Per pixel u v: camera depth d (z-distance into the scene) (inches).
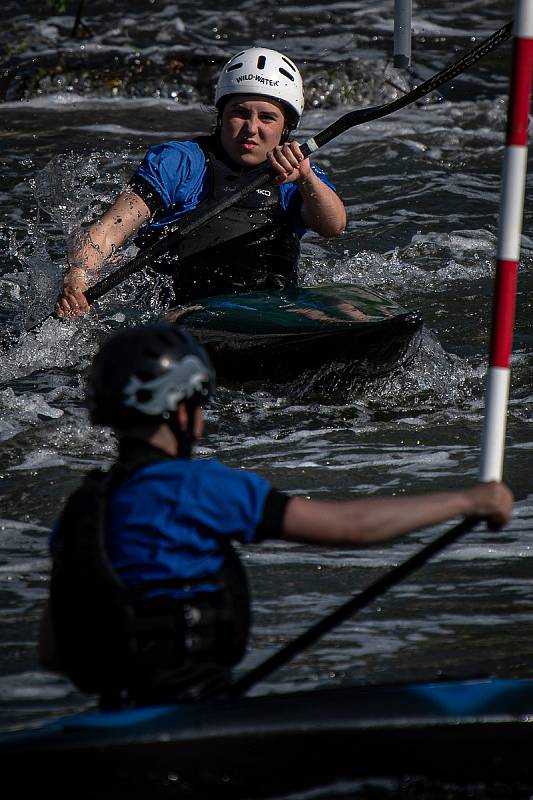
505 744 355.9
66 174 1289.4
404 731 352.8
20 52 2034.9
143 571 349.1
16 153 1594.5
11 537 623.8
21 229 1278.3
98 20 2220.7
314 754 346.9
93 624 342.6
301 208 933.2
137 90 1924.2
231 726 343.3
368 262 1185.4
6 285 1107.3
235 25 2213.3
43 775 335.0
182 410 365.4
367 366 840.3
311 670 470.9
